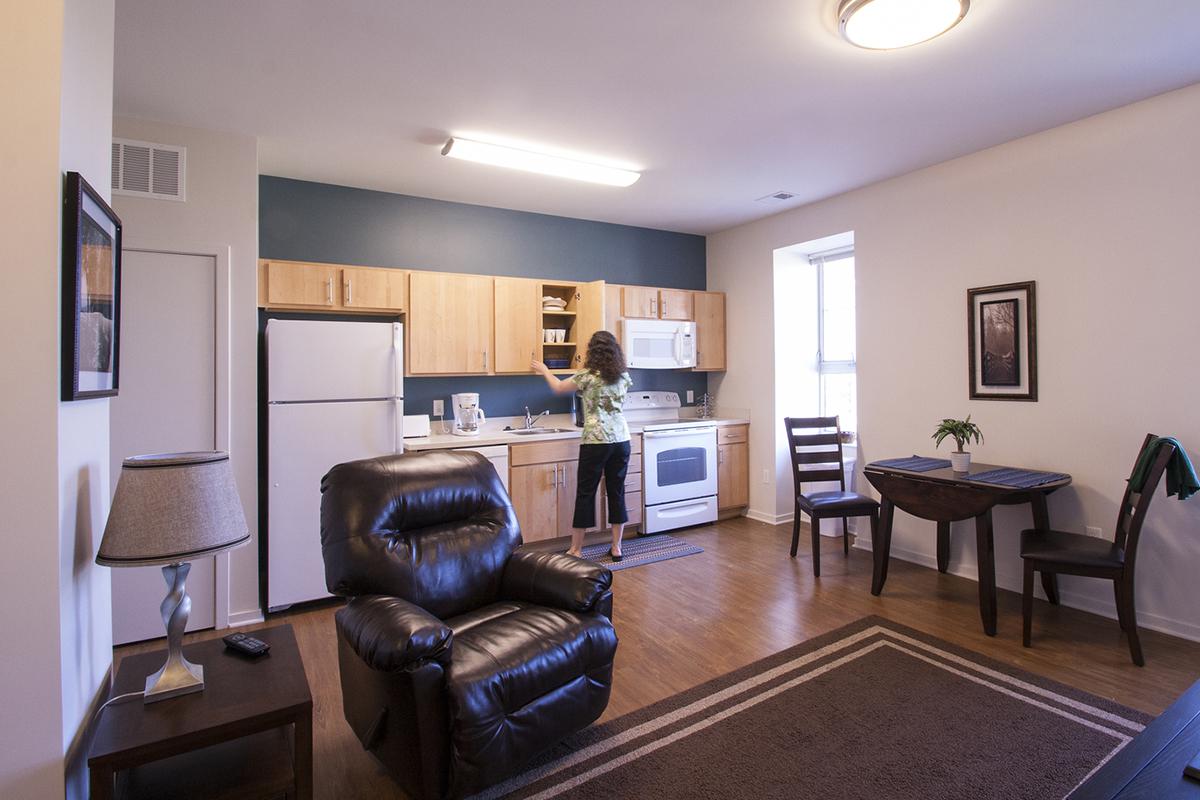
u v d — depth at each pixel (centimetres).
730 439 504
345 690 199
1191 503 271
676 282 540
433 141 322
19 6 121
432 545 218
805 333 505
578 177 370
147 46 225
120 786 141
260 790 140
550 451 411
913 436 387
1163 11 207
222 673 157
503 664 173
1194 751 128
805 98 275
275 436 314
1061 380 314
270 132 306
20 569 119
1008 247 334
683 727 213
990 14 208
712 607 321
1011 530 339
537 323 436
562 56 236
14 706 119
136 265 288
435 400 428
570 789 182
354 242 400
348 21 210
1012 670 247
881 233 401
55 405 121
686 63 242
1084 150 302
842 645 274
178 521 139
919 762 191
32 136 120
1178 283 273
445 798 164
